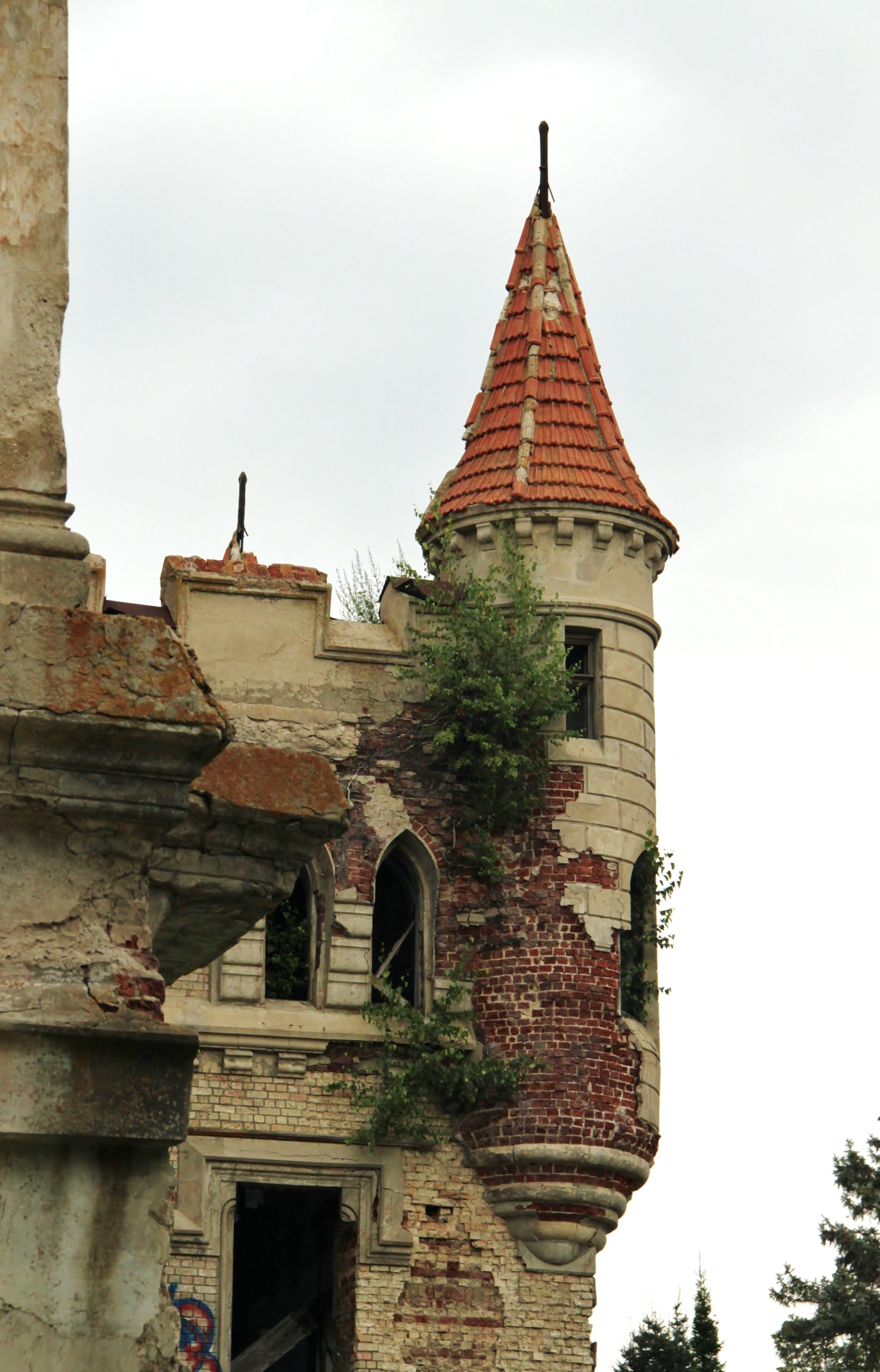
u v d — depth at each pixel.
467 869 31.91
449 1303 30.48
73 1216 9.10
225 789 11.21
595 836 31.77
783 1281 50.19
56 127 10.23
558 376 34.69
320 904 31.38
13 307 10.03
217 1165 30.00
